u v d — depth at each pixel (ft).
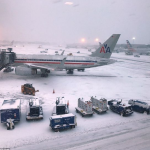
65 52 495.41
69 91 121.29
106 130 71.15
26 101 99.45
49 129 70.79
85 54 435.12
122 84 148.97
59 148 57.57
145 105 90.12
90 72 195.72
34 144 59.41
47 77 158.92
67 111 82.38
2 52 150.51
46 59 159.63
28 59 158.20
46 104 96.22
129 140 64.08
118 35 160.86
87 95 114.52
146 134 69.00
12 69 182.60
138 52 597.52
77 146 59.06
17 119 72.79
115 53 537.24
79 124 75.82
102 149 57.72
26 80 144.87
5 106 74.08
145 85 149.48
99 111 86.58
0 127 71.05
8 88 121.08
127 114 85.20
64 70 197.67
